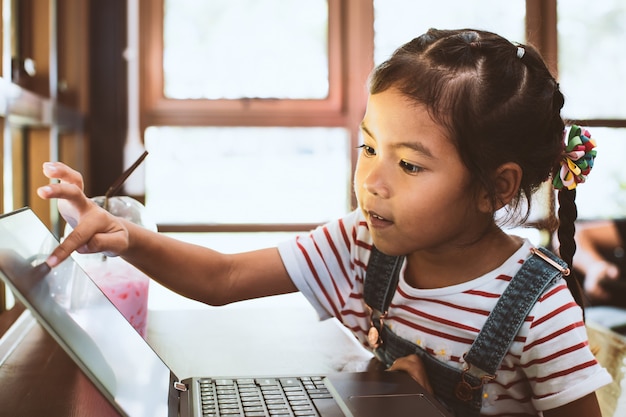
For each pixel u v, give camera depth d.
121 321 0.74
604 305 2.79
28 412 0.74
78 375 0.88
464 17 2.95
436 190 0.74
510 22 2.96
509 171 0.78
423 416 0.65
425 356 0.89
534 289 0.82
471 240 0.83
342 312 1.03
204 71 2.90
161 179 2.89
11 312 1.25
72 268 0.68
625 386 0.98
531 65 0.82
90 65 2.71
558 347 0.79
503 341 0.82
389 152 0.75
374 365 0.99
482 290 0.85
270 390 0.71
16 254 0.56
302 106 2.93
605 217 3.04
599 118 3.01
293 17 2.92
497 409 0.86
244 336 1.19
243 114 2.90
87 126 2.63
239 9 2.90
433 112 0.72
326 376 0.78
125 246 0.74
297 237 1.05
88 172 2.65
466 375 0.85
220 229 2.90
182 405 0.66
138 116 2.85
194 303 2.14
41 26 2.00
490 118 0.75
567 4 2.98
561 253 0.94
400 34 2.92
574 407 0.79
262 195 2.94
